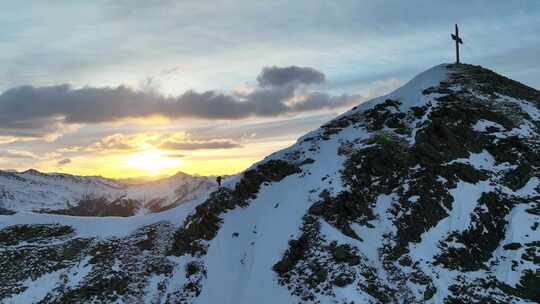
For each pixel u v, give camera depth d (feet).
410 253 121.39
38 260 161.79
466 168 139.13
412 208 132.57
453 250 119.24
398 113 174.19
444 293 109.09
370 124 175.42
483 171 138.51
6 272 156.87
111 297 142.51
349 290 112.68
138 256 162.20
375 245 125.29
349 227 131.85
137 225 185.06
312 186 151.02
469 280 111.24
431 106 168.86
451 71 201.16
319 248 126.72
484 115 159.63
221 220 160.76
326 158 164.55
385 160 149.69
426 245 122.72
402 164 147.54
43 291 146.61
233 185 175.94
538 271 106.83
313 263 123.03
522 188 131.54
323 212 137.59
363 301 109.70
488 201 128.57
